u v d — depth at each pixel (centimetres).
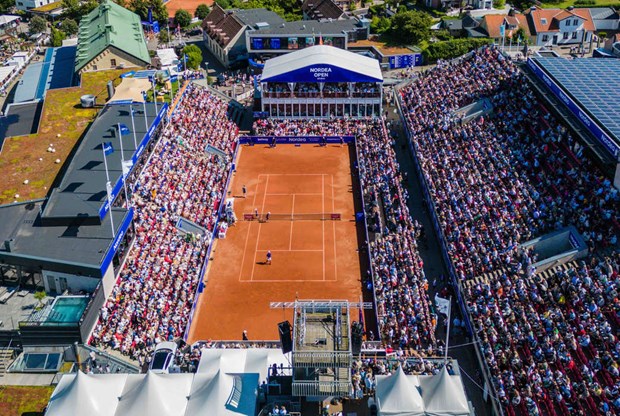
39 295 8044
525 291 8250
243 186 12419
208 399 6197
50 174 10906
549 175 10181
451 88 14038
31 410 6975
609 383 6856
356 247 10519
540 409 6850
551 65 12381
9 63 19075
